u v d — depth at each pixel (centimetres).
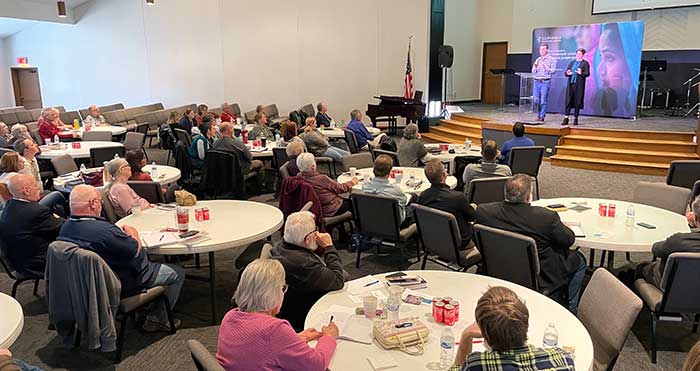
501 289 170
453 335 214
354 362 198
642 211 409
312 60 1307
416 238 466
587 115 1148
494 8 1473
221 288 423
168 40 1362
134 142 779
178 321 366
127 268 316
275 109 1247
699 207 299
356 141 820
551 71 1184
